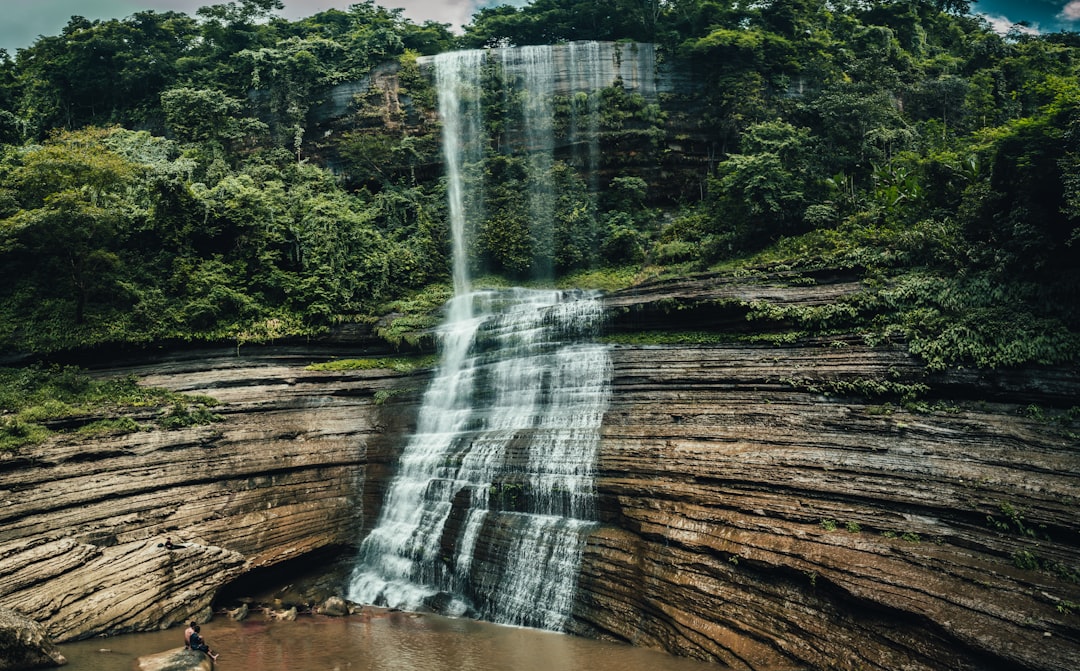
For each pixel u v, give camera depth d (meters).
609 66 45.06
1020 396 20.00
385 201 43.88
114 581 21.69
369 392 33.34
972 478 17.94
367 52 47.50
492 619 23.17
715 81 43.38
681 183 43.78
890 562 16.91
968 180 28.31
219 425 28.61
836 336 24.75
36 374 29.33
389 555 27.36
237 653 19.84
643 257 40.97
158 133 47.34
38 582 20.39
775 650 17.28
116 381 30.14
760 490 20.34
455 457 27.66
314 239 37.81
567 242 41.75
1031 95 42.66
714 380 25.36
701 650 18.39
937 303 23.34
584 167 44.28
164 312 32.94
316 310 35.41
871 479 19.02
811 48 43.91
